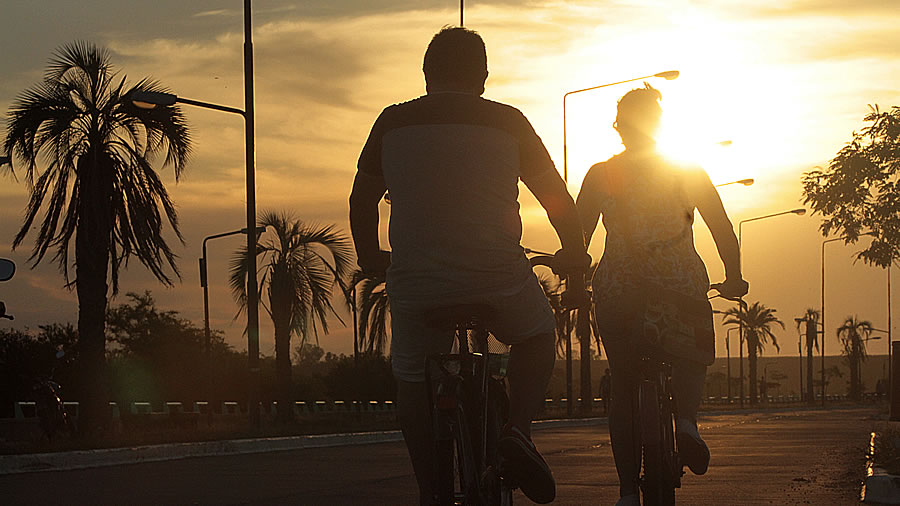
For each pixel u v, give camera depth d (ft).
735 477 34.24
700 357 16.98
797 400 387.75
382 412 176.04
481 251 13.24
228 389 209.15
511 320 13.71
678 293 16.84
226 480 36.73
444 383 13.12
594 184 17.61
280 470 41.29
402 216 13.42
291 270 127.03
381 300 164.66
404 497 30.32
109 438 55.36
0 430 86.33
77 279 83.15
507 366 14.32
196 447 53.93
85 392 83.05
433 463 13.75
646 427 16.19
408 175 13.37
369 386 190.19
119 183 83.71
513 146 13.50
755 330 318.04
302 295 127.85
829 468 37.93
